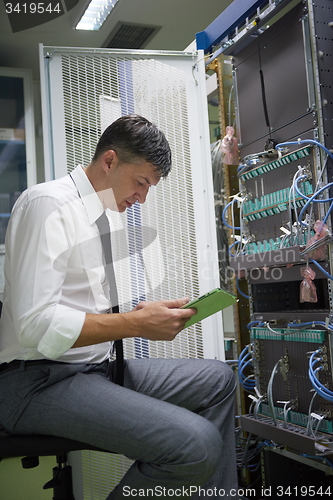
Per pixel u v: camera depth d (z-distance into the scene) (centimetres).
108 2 284
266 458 163
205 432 90
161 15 298
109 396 94
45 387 98
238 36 175
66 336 92
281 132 161
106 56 171
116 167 108
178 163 175
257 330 171
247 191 181
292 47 153
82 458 144
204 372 118
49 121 164
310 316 146
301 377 150
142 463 94
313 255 139
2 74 307
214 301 96
